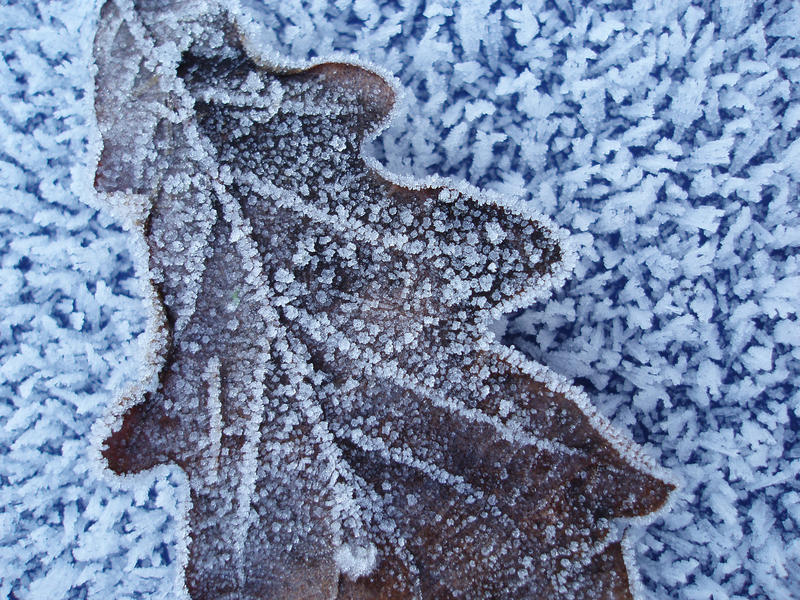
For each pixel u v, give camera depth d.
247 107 0.09
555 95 0.11
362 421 0.09
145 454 0.09
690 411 0.11
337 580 0.09
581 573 0.09
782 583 0.11
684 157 0.11
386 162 0.11
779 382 0.11
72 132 0.11
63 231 0.11
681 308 0.11
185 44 0.09
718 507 0.11
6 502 0.11
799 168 0.11
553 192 0.11
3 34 0.11
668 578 0.11
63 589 0.11
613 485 0.10
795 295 0.11
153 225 0.09
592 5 0.11
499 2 0.11
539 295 0.10
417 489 0.09
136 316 0.11
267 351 0.09
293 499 0.09
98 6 0.10
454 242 0.09
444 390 0.09
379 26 0.11
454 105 0.11
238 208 0.09
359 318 0.09
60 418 0.11
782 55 0.11
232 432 0.09
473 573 0.09
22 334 0.11
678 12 0.11
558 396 0.09
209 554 0.09
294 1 0.11
